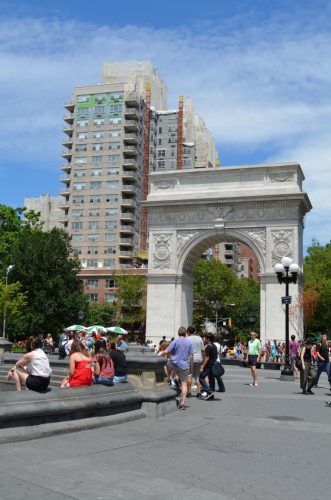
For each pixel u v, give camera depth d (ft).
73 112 458.50
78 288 252.21
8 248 252.83
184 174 206.18
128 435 43.57
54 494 26.86
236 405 67.67
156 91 552.00
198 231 201.57
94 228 434.71
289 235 190.80
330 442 44.32
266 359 179.11
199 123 632.38
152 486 29.22
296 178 193.57
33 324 235.81
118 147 437.99
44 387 48.16
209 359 76.23
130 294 356.59
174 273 202.18
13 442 37.45
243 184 198.70
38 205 535.60
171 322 199.82
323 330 360.69
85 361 52.75
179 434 45.29
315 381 86.07
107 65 545.03
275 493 29.14
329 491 29.96
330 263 329.93
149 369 58.44
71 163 447.01
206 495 28.14
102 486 28.68
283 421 54.70
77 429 43.37
